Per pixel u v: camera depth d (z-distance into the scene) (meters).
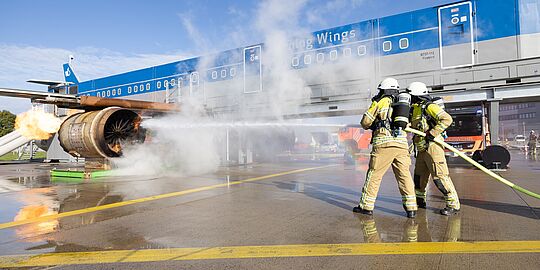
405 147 4.74
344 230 4.11
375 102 4.80
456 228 4.10
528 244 3.46
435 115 4.71
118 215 5.11
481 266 2.89
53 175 11.52
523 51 10.66
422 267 2.90
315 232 4.04
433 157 4.85
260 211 5.25
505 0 10.91
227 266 3.02
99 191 7.55
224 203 5.93
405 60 12.27
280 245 3.58
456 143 13.93
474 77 11.32
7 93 9.97
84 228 4.39
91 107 11.77
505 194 6.39
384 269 2.87
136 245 3.66
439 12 11.78
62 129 11.55
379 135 4.77
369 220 4.58
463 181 8.34
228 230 4.19
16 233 4.20
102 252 3.46
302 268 2.94
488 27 11.11
